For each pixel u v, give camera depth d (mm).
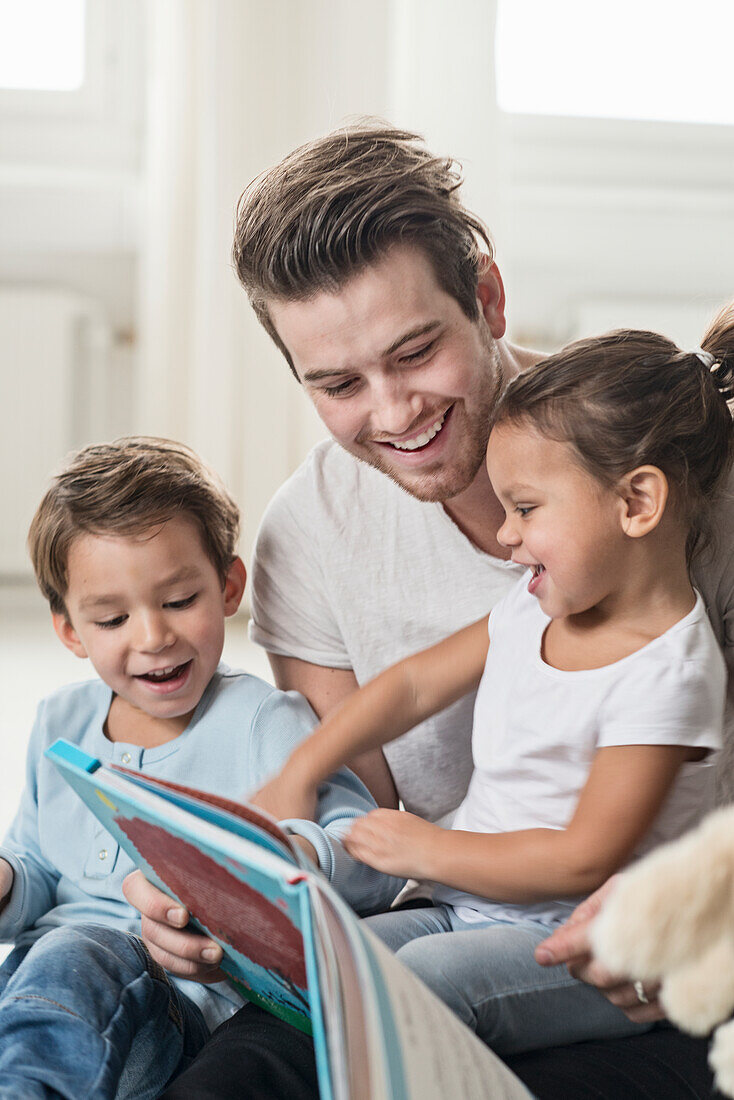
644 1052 845
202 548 1174
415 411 1014
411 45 3578
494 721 1024
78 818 1153
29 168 3652
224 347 3586
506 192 3760
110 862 1118
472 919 986
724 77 3842
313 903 626
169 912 902
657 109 3844
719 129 3842
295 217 963
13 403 3662
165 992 957
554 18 3795
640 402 935
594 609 977
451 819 1185
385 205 961
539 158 3809
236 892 719
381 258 965
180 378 3617
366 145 1025
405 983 646
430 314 984
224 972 956
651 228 3859
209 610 1168
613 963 664
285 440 3668
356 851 949
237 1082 782
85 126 3652
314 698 1250
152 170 3572
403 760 1188
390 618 1187
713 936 651
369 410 1030
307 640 1245
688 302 3873
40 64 3646
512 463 956
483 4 3588
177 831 718
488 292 1072
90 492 1146
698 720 901
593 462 927
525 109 3809
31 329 3641
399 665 1098
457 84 3594
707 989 648
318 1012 611
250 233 1010
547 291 3867
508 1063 859
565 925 782
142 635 1132
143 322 3629
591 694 938
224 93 3529
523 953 898
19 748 2227
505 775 1000
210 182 3541
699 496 969
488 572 1154
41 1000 854
